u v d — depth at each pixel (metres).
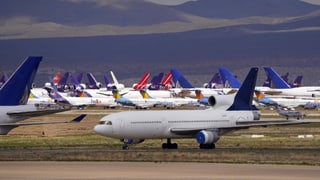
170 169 166.00
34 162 182.12
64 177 151.38
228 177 151.25
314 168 168.75
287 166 173.00
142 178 149.50
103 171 161.88
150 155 198.12
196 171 161.88
